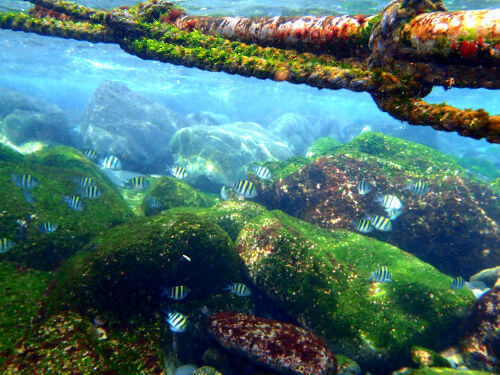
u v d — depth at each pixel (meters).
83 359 1.37
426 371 1.57
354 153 2.95
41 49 7.44
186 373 1.62
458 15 0.64
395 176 2.77
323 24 0.95
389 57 0.79
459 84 0.73
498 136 0.63
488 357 1.79
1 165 2.25
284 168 3.24
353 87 0.85
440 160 2.99
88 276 1.69
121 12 1.31
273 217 2.18
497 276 2.40
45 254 1.91
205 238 1.88
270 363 1.46
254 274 1.99
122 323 1.62
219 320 1.65
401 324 1.84
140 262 1.73
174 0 3.57
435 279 2.03
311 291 1.90
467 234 2.56
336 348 1.78
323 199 2.79
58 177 2.39
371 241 2.30
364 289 1.94
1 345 1.37
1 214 1.93
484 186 2.83
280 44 1.08
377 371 1.75
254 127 5.46
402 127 7.89
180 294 1.73
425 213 2.62
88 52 7.14
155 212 2.81
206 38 1.21
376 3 3.35
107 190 2.47
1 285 1.66
